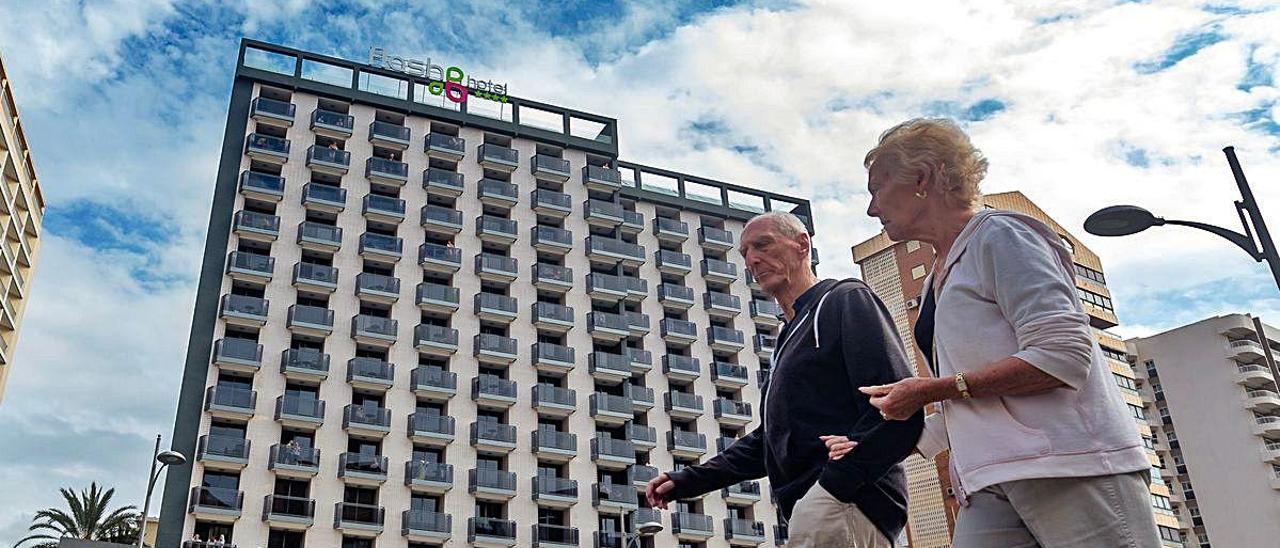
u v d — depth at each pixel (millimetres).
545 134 64625
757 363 64062
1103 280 64062
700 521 54844
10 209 49906
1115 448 2445
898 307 58156
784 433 3418
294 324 50188
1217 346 78312
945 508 50594
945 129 3084
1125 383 61219
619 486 53625
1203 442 76938
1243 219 9680
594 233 64188
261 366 48750
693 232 67438
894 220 3141
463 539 48688
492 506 51250
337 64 60469
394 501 48219
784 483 3439
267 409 47812
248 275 50750
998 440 2557
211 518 44156
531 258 59688
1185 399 78875
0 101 47406
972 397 2613
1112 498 2404
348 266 54125
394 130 59281
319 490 46844
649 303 62375
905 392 2619
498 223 59031
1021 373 2494
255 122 56531
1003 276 2660
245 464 45656
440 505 49438
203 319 49219
